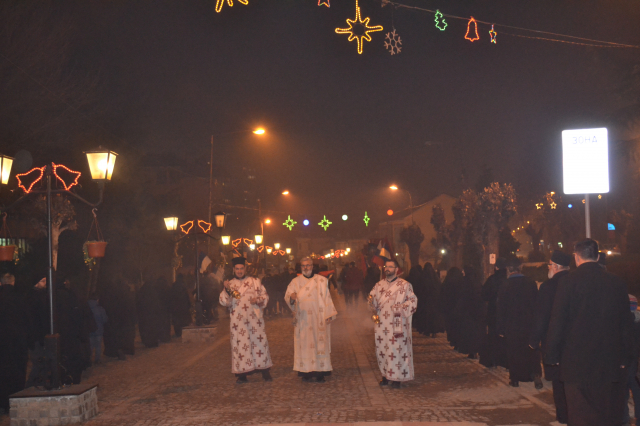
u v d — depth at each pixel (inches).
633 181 1003.3
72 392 271.7
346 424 245.1
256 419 264.1
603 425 179.3
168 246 1024.2
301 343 358.3
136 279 935.0
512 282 327.6
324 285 362.6
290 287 364.8
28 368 438.6
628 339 184.4
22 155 493.7
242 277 365.7
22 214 602.9
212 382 364.5
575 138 277.7
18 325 319.0
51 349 279.4
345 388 333.7
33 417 269.9
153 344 549.6
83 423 270.5
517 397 299.1
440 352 481.7
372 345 526.0
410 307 327.3
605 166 273.0
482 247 1354.6
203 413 280.7
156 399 318.7
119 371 422.6
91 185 711.7
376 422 246.1
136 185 892.0
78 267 783.7
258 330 360.8
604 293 183.5
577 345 182.7
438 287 600.1
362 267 1189.7
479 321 428.5
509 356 326.0
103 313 464.4
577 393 182.1
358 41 406.6
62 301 359.3
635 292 814.5
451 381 349.1
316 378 364.2
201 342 577.9
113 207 853.8
